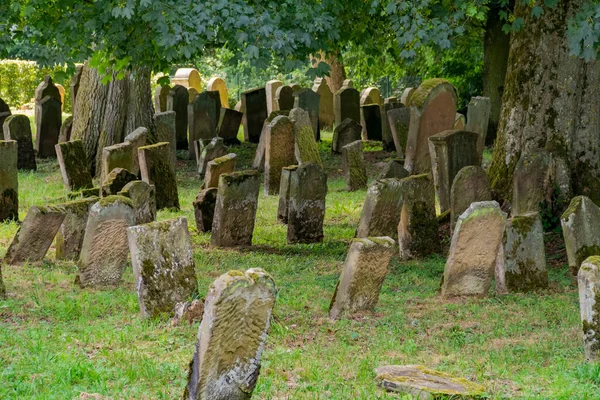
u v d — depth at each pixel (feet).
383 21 67.10
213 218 57.26
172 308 37.37
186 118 100.53
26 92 148.66
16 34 53.57
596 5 47.19
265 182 76.79
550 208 55.67
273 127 75.82
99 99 88.43
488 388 28.81
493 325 37.65
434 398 27.43
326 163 93.91
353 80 157.28
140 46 53.62
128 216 42.39
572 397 27.86
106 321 36.40
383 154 99.71
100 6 50.06
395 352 33.55
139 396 27.17
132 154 69.51
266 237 58.95
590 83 56.90
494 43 106.73
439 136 61.72
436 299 42.19
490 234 42.04
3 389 26.99
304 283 45.42
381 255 38.73
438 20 51.72
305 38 48.98
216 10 46.68
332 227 63.77
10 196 59.21
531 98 58.23
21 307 37.83
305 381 29.45
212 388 24.17
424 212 51.96
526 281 43.65
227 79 178.70
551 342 35.04
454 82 122.11
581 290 32.60
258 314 24.40
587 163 56.65
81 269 42.09
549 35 57.52
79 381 28.45
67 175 72.43
